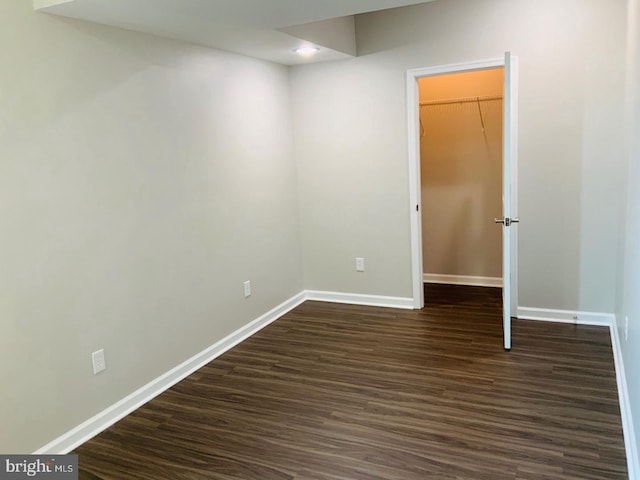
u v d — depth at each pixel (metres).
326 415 2.72
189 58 3.29
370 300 4.63
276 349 3.70
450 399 2.82
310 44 3.50
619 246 3.41
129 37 2.82
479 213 5.05
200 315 3.47
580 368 3.11
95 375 2.68
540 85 3.68
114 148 2.75
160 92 3.05
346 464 2.28
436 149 5.11
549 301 3.95
